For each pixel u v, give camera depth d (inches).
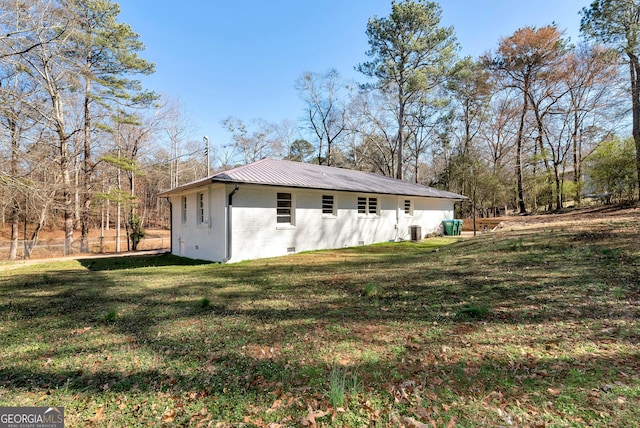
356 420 77.0
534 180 934.4
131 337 137.6
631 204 545.0
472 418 74.3
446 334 124.9
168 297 208.8
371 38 871.1
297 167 570.9
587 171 718.5
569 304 144.0
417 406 80.8
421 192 671.8
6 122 504.1
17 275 328.2
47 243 828.6
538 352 104.0
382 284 216.7
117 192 700.7
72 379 102.7
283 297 198.4
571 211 677.3
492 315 140.8
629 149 553.9
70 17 491.8
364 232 563.2
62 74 573.9
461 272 230.1
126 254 576.4
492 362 100.4
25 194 524.1
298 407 83.4
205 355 116.7
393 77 896.3
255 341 128.3
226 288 231.5
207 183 378.3
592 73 761.6
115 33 640.4
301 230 467.8
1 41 430.0
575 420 70.6
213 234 416.2
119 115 705.6
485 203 991.6
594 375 87.5
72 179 718.5
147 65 705.6
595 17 547.5
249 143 1466.5
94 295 221.1
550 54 804.6
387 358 108.8
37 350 125.8
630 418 69.5
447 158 1231.5
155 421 80.0
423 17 795.4
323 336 130.4
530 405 77.4
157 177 1248.2
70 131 681.0
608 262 202.7
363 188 531.8
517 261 240.7
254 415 80.8
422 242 595.2
